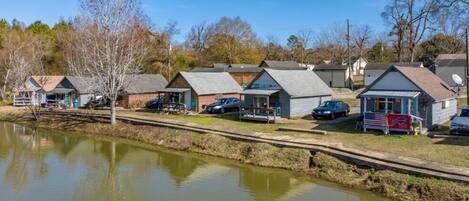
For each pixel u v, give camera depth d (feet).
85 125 149.69
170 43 293.43
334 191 71.61
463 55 223.30
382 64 240.53
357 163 77.20
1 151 114.32
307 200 68.13
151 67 276.21
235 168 90.27
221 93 161.79
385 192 67.36
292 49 408.46
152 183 81.97
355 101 171.83
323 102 139.13
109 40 140.97
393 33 224.94
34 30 343.26
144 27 220.23
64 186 81.15
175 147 112.37
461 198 59.57
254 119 126.31
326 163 80.89
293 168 84.69
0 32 301.63
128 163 98.89
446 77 212.84
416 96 99.86
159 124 130.31
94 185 81.56
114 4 141.38
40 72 227.40
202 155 103.14
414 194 64.18
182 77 158.71
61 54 303.48
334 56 355.15
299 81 139.33
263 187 76.54
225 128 115.85
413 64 208.54
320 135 99.71
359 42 327.06
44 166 97.09
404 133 96.99
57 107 195.11
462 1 163.43
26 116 178.70
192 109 155.63
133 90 185.78
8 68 243.60
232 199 70.90
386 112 104.73
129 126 137.18
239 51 348.59
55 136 138.82
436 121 106.01
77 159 104.06
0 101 235.61
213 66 296.71
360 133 99.91
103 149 115.65
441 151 78.48
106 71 141.79
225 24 368.07
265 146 94.27
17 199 73.41
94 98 192.34
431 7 201.46
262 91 132.57
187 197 72.79
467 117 93.76
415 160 73.15
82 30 192.95
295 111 131.75
